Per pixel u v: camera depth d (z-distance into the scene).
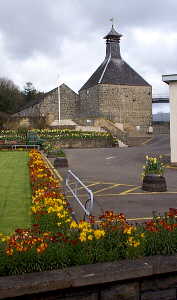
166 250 4.94
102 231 4.89
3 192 11.23
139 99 56.69
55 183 10.43
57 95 57.34
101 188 12.91
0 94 65.50
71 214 7.69
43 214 6.84
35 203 7.82
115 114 55.28
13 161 21.64
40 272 4.30
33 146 33.84
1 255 4.36
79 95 59.84
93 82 57.03
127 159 24.14
